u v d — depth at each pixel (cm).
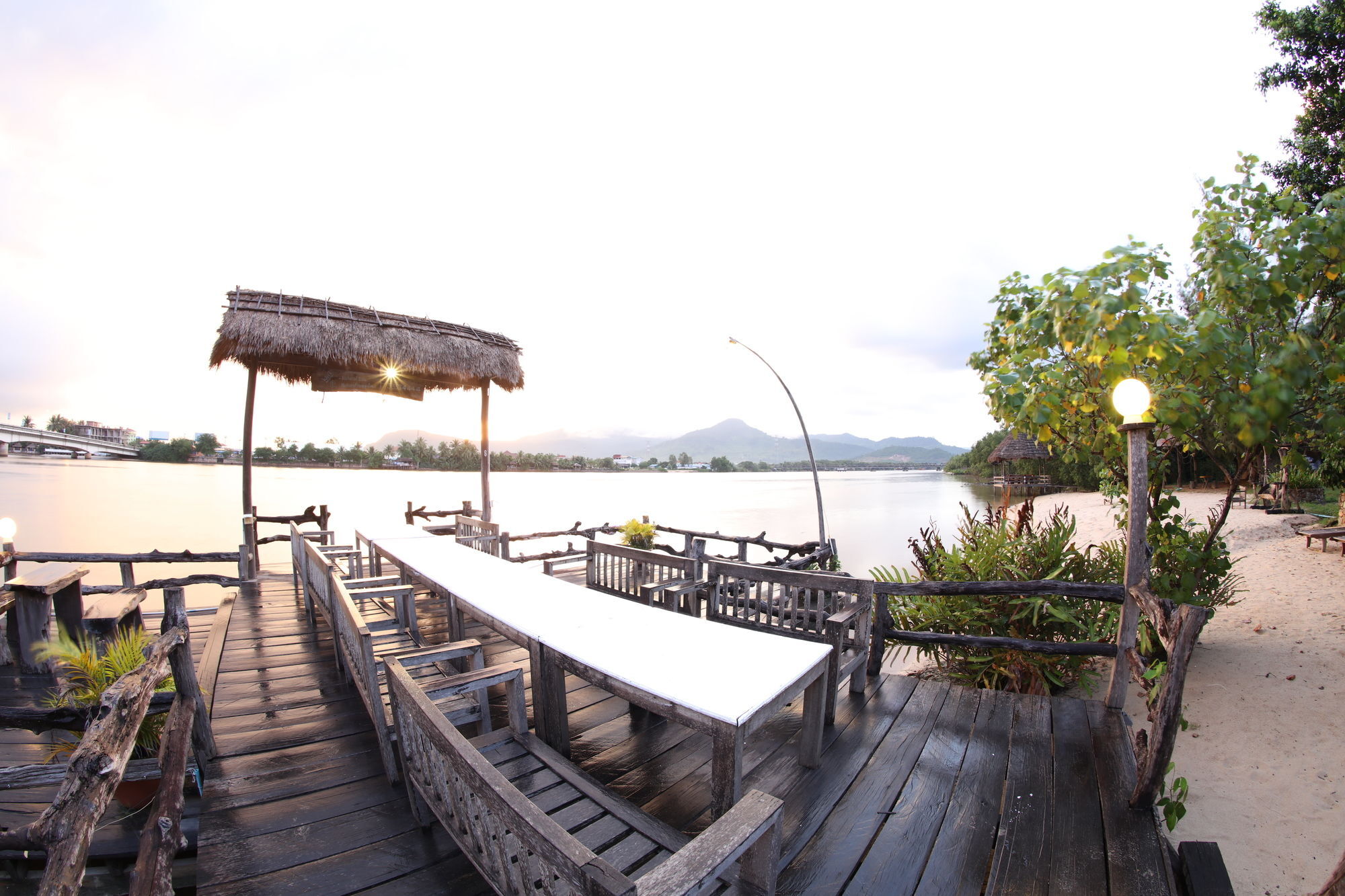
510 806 144
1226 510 452
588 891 118
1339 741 402
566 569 772
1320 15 808
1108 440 439
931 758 288
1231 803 354
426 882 207
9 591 421
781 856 217
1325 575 853
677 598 395
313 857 218
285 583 703
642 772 275
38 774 179
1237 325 296
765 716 209
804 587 378
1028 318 363
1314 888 286
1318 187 804
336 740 309
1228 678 515
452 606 389
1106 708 345
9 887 254
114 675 328
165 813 201
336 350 648
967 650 514
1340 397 276
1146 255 308
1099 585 346
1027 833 231
